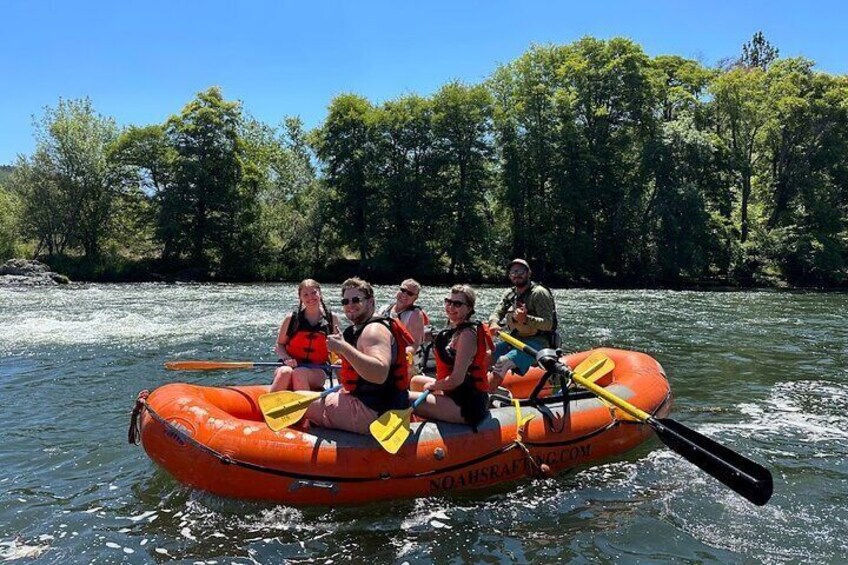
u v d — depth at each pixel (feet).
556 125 104.01
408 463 13.12
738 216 107.55
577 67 100.53
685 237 94.02
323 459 12.82
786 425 18.57
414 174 105.91
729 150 100.01
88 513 12.64
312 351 16.06
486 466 13.82
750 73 106.73
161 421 13.61
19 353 28.96
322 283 98.32
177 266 101.91
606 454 15.70
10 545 11.40
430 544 11.50
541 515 12.65
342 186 105.50
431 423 13.96
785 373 25.70
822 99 99.76
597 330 38.17
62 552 11.16
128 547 11.34
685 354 29.96
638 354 19.99
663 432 13.50
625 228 99.04
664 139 96.53
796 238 96.43
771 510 12.87
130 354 28.94
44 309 46.65
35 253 103.04
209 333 35.40
